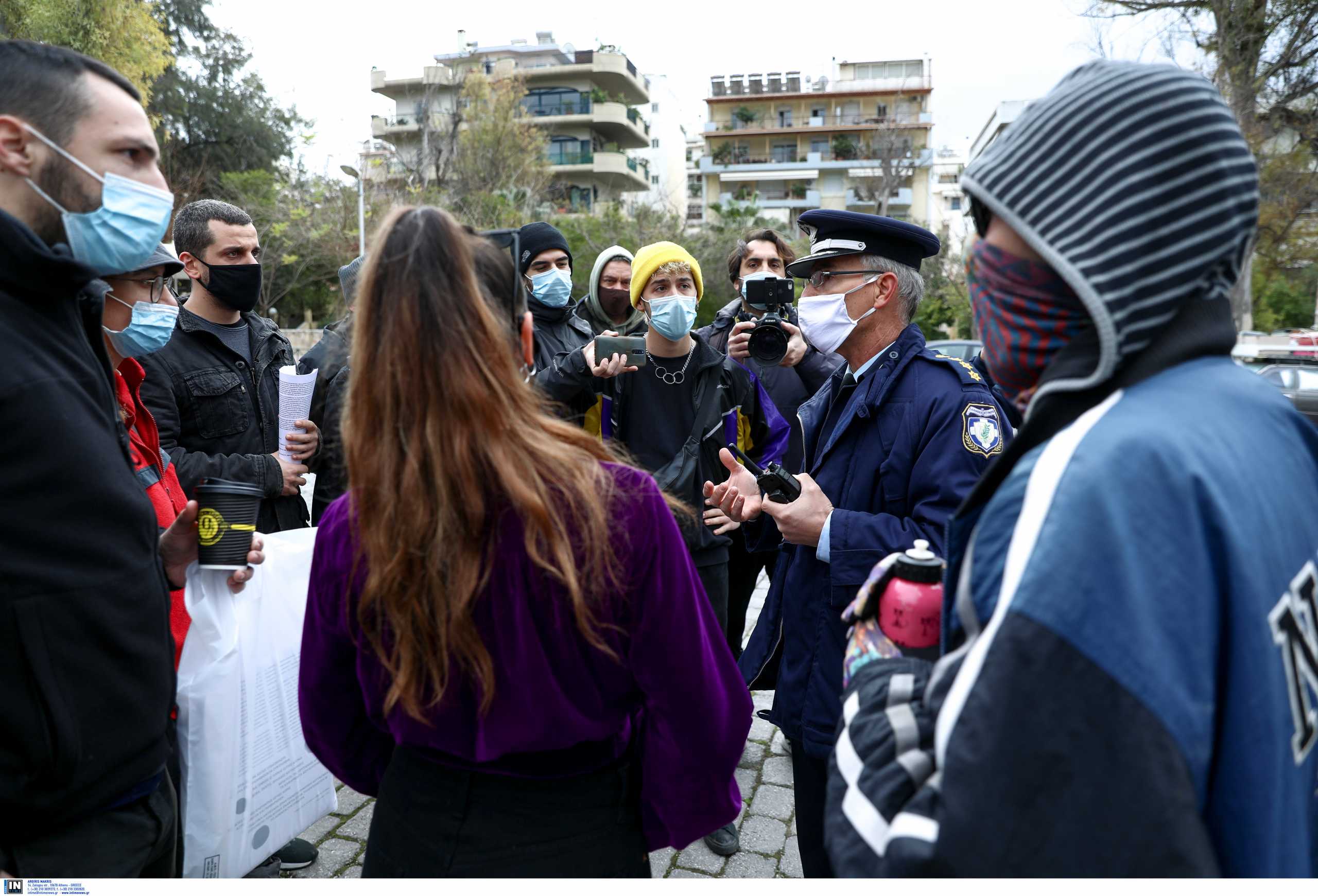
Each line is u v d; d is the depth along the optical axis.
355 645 1.25
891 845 0.78
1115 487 0.72
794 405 3.67
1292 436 0.84
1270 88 16.45
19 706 1.23
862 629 1.10
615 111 48.12
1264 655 0.70
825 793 1.85
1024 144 0.84
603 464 1.15
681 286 2.91
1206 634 0.69
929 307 29.19
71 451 1.29
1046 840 0.68
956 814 0.72
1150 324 0.77
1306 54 15.86
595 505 1.06
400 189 24.72
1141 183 0.77
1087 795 0.67
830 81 58.16
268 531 2.75
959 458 1.74
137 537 1.40
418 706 1.09
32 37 16.14
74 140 1.40
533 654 1.08
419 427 1.03
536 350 3.58
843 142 55.12
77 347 1.39
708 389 2.90
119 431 1.46
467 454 1.02
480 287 1.10
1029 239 0.81
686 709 1.20
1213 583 0.70
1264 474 0.77
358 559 1.11
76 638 1.28
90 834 1.36
